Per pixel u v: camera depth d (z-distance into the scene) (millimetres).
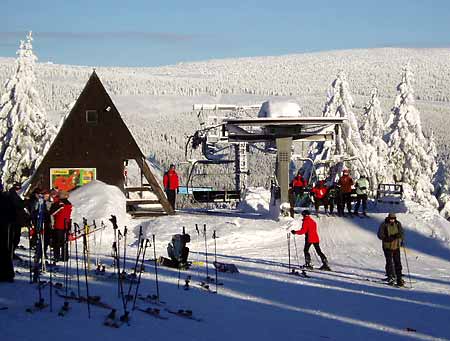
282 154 31203
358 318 13125
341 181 32062
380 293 16656
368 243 27484
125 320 10727
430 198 54312
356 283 18234
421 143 54906
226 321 11875
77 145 34125
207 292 14852
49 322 10289
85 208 28625
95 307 11703
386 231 18359
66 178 34031
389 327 12422
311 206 37812
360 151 51719
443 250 27391
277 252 24969
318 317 13000
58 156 34031
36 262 14188
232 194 40000
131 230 29219
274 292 15641
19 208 17047
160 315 11656
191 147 44188
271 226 29109
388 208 34094
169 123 189125
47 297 12312
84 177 34125
